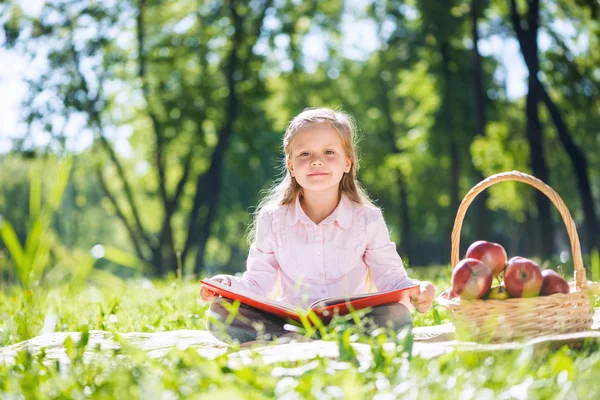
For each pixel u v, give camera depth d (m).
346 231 4.59
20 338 4.70
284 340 3.63
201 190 25.05
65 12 23.30
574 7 19.44
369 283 4.77
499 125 22.72
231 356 3.10
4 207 30.95
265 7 25.33
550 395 2.41
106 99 24.19
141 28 24.48
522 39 18.28
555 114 18.09
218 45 25.38
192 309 6.18
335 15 27.22
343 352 2.90
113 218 44.19
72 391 2.60
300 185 4.63
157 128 24.64
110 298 6.56
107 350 3.44
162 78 24.98
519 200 25.72
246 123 25.66
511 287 3.68
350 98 29.55
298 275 4.56
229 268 44.75
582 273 3.97
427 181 29.55
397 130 29.61
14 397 2.60
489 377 2.60
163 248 25.47
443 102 25.03
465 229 33.41
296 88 27.64
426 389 2.49
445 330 4.35
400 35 26.73
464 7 23.44
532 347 2.95
